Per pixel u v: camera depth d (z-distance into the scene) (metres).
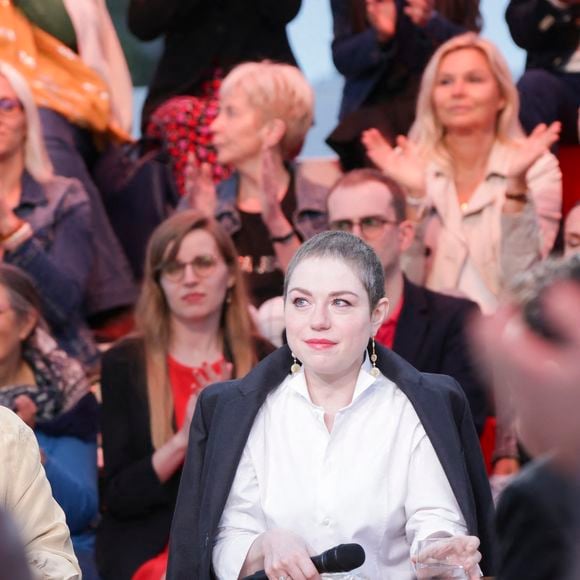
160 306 10.67
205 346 10.70
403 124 13.16
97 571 10.18
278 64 12.95
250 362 10.72
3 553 2.98
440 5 13.47
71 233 12.34
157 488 10.09
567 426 3.59
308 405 7.22
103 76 13.75
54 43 13.39
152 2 13.34
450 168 12.28
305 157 13.60
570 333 3.56
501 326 3.68
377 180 11.19
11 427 6.95
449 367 10.77
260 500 7.16
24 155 12.36
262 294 12.27
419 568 6.55
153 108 13.75
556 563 3.91
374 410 7.23
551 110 13.01
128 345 10.63
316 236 7.20
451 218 12.20
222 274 10.68
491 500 7.41
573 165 13.10
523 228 12.05
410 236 11.34
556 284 3.66
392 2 13.29
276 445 7.20
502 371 3.65
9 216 11.97
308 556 6.62
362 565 6.99
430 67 12.37
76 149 13.23
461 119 12.18
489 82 12.21
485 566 7.37
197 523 7.30
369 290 7.09
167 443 10.12
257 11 13.59
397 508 7.12
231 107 12.57
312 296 7.04
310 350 7.03
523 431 3.69
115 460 10.37
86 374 12.12
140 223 13.52
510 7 13.41
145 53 15.41
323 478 7.11
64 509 10.27
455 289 11.79
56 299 12.05
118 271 12.98
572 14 13.12
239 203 12.64
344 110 13.64
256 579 6.64
